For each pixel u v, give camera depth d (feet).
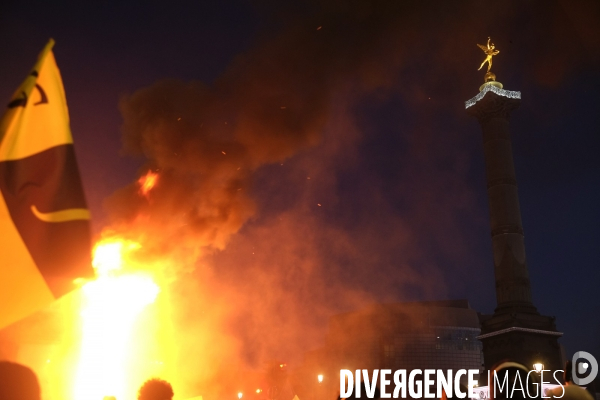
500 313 208.74
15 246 14.71
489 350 209.56
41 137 15.49
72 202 15.25
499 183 219.20
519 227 214.69
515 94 224.94
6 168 14.99
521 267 210.59
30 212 14.97
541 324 203.72
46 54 16.03
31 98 15.53
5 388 14.33
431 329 387.14
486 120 228.63
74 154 15.62
